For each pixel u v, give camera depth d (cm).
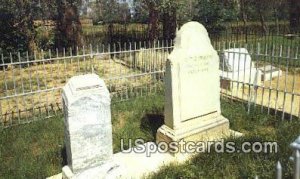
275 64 1041
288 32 1855
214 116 596
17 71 1212
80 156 441
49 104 826
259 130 596
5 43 1293
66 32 1524
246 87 880
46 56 1393
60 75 1127
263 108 717
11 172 499
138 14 1902
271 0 2205
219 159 480
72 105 419
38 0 1320
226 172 445
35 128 663
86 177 439
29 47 1346
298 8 2073
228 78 846
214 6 1738
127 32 1850
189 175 448
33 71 1206
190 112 559
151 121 671
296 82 917
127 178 464
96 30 2131
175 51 533
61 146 578
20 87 998
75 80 441
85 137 438
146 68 1018
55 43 1536
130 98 837
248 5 2136
